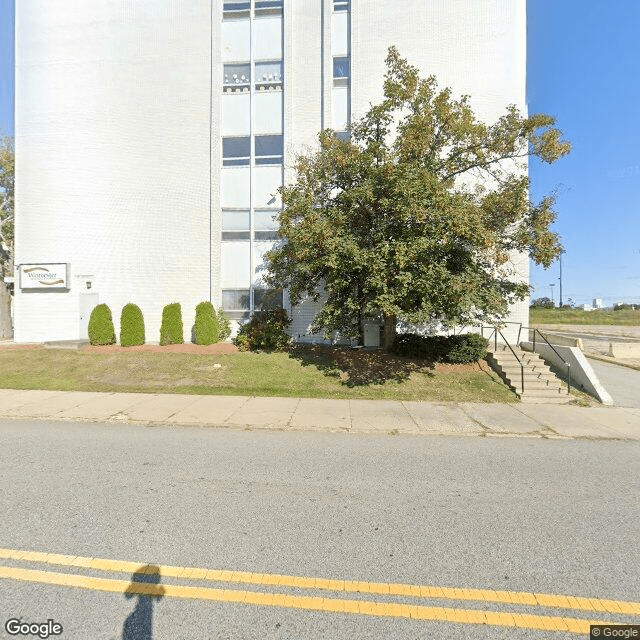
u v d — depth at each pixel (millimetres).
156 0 14914
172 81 14867
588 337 23953
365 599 2439
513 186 9898
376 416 7020
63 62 15133
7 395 8391
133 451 5129
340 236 8469
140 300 14914
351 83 14125
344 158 9344
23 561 2781
